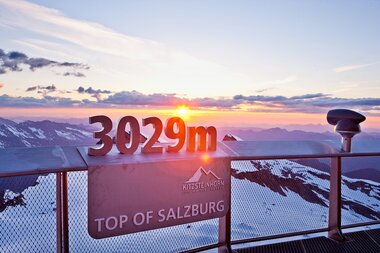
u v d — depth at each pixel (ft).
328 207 14.16
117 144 9.88
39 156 8.63
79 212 9.80
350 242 13.23
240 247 12.35
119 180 9.25
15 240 8.68
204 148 11.48
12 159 8.13
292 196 13.64
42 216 9.05
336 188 13.83
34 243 8.88
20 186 8.86
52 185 9.30
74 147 9.70
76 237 9.77
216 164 11.08
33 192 9.05
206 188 10.89
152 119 10.57
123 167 9.29
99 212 8.99
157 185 9.88
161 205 9.96
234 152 11.76
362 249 12.60
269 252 12.07
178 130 11.10
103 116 9.68
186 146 11.28
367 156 14.14
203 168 10.80
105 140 9.61
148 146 10.44
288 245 12.75
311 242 13.15
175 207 10.23
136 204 9.54
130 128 10.19
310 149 13.30
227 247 11.75
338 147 13.98
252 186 13.08
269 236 12.68
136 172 9.51
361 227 15.19
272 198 13.41
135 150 10.16
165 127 10.88
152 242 11.51
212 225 14.96
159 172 9.90
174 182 10.20
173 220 10.21
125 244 11.01
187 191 10.46
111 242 11.00
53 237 9.18
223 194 11.29
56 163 8.51
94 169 8.87
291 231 13.19
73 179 9.56
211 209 11.03
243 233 12.35
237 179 12.84
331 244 13.03
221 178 11.22
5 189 8.66
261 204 13.14
